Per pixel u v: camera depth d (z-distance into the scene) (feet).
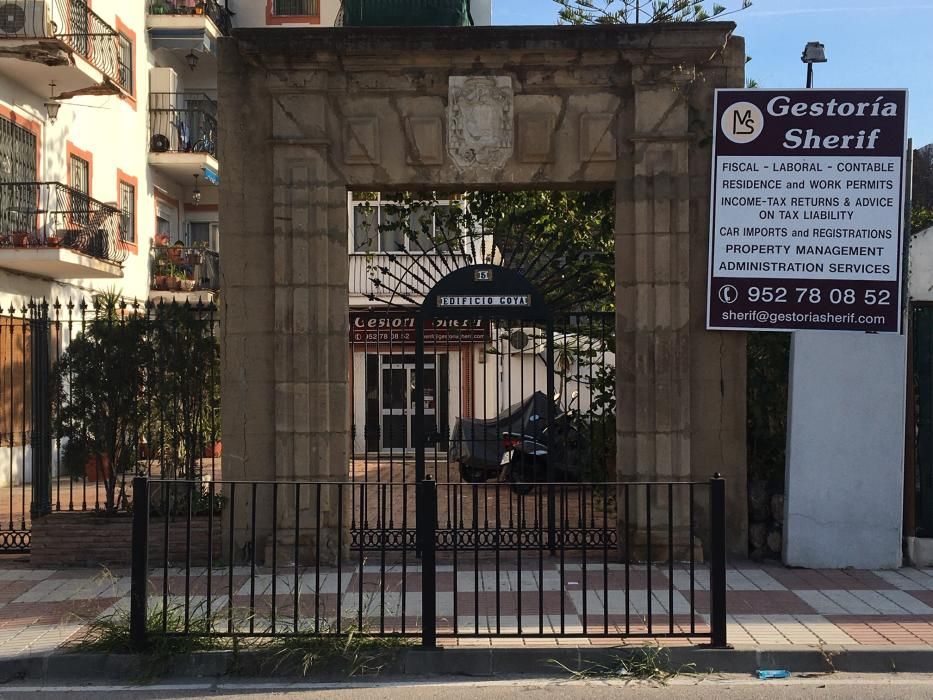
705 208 31.27
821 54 32.12
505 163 31.45
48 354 33.19
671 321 30.86
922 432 30.76
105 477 32.68
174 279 73.31
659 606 25.40
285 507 31.09
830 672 21.11
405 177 31.53
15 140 54.60
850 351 30.25
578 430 35.29
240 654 20.95
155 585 28.02
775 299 30.66
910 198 30.48
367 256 41.09
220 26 80.48
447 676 20.84
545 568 30.27
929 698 19.26
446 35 30.73
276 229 31.07
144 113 73.26
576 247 39.14
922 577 28.96
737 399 31.22
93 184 63.77
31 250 51.37
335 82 31.42
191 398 32.53
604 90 31.37
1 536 35.35
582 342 42.75
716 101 30.81
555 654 21.02
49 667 21.03
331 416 31.27
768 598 26.32
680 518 30.96
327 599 26.03
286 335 31.07
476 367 56.24
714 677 20.72
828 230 30.55
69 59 52.44
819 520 30.14
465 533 33.14
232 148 31.55
